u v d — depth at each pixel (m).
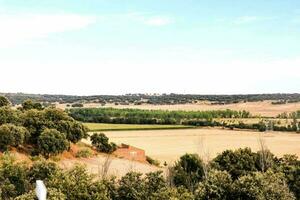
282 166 71.56
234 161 85.38
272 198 46.81
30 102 147.88
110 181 55.88
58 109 131.25
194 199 50.41
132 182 54.62
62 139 116.81
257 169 84.00
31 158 110.00
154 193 51.62
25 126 120.62
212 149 189.25
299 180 66.00
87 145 144.75
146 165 138.00
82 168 53.69
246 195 47.19
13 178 65.06
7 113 120.12
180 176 85.56
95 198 50.16
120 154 146.88
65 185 50.12
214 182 49.88
